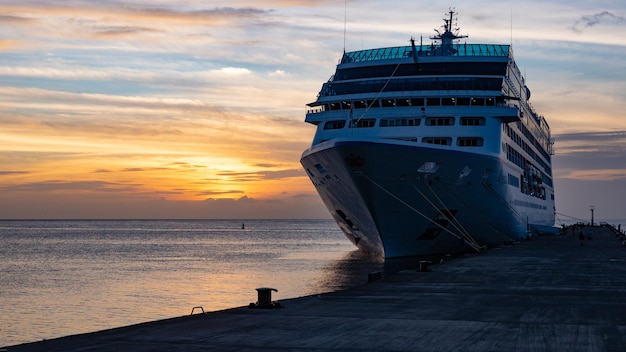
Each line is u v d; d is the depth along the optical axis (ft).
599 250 209.56
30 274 285.43
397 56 239.71
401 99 220.43
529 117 320.91
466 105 219.00
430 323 72.84
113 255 417.69
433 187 193.47
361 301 91.40
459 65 228.02
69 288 230.48
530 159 316.60
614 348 59.47
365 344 60.90
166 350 57.72
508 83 232.12
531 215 316.60
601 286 110.32
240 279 248.32
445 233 210.79
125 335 65.16
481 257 177.88
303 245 538.88
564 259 170.09
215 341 61.98
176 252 445.37
